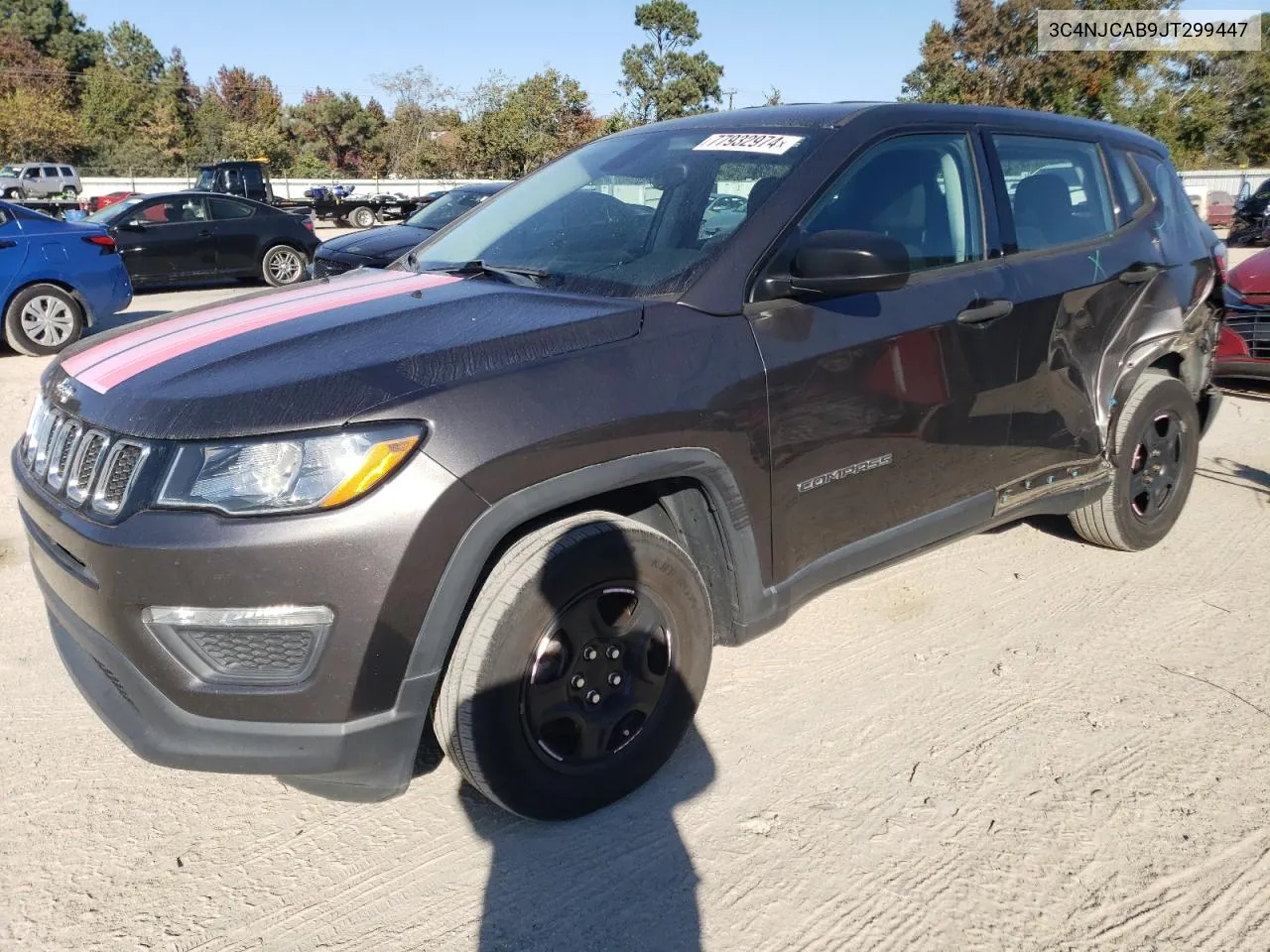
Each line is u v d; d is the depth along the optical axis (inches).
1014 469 136.5
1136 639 139.3
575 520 94.3
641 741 102.2
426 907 89.9
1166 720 119.0
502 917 88.7
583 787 98.7
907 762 111.2
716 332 101.7
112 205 563.5
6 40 2544.3
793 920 88.4
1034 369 134.2
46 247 360.8
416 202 1209.4
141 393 88.2
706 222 112.4
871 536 119.7
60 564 90.3
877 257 101.6
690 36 1867.6
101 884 92.8
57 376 103.7
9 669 130.9
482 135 1839.3
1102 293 144.1
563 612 92.0
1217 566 163.6
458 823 101.5
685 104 1872.5
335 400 82.6
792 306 107.7
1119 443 153.8
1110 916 88.6
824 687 127.0
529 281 115.1
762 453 104.2
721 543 105.5
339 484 80.5
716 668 132.0
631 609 98.5
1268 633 140.6
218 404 82.9
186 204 554.6
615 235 119.4
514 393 88.0
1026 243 136.9
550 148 1830.7
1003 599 152.6
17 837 99.0
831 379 109.2
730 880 93.4
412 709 86.4
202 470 80.9
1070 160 148.8
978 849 97.1
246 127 2327.8
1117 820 101.2
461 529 84.4
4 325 357.1
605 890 92.0
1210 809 102.8
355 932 87.0
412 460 82.4
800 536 111.1
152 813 103.3
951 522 128.7
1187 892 91.4
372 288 117.6
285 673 83.2
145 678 84.4
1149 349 153.6
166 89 2529.5
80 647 92.7
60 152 2135.8
